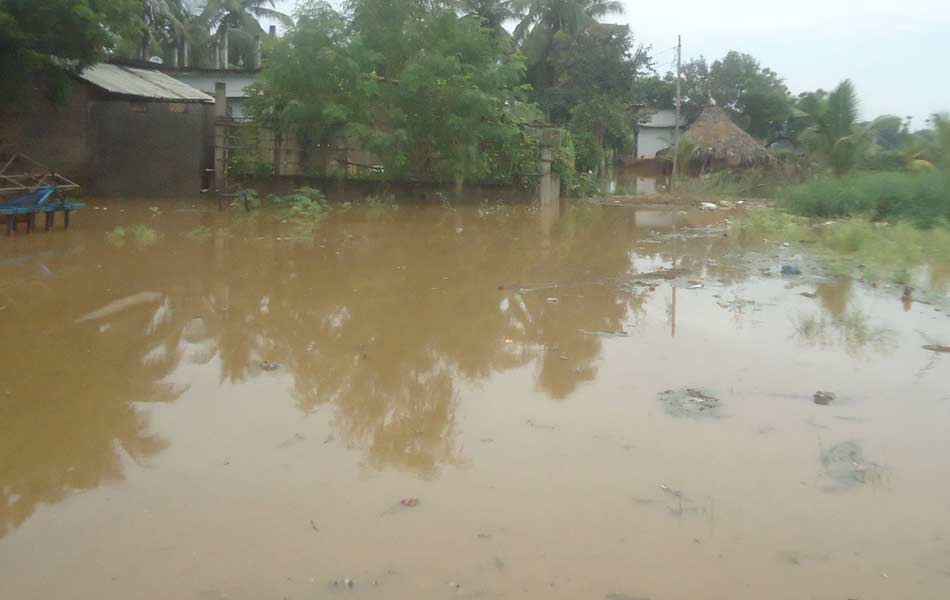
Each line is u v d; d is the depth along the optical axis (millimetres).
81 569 2939
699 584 2891
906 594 2844
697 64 43219
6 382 5066
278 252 10781
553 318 7152
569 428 4398
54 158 17062
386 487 3650
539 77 35781
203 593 2799
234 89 25719
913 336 6555
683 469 3861
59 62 15828
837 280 9297
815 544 3182
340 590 2826
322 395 4980
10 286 7949
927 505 3520
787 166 29719
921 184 17969
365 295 8055
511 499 3535
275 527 3264
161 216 14781
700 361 5754
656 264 10617
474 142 18219
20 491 3566
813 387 5156
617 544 3160
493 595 2811
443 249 11594
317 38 17078
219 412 4629
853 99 26031
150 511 3387
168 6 33281
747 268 10312
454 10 18203
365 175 18641
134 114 17828
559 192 22953
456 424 4477
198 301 7621
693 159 32969
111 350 5879
